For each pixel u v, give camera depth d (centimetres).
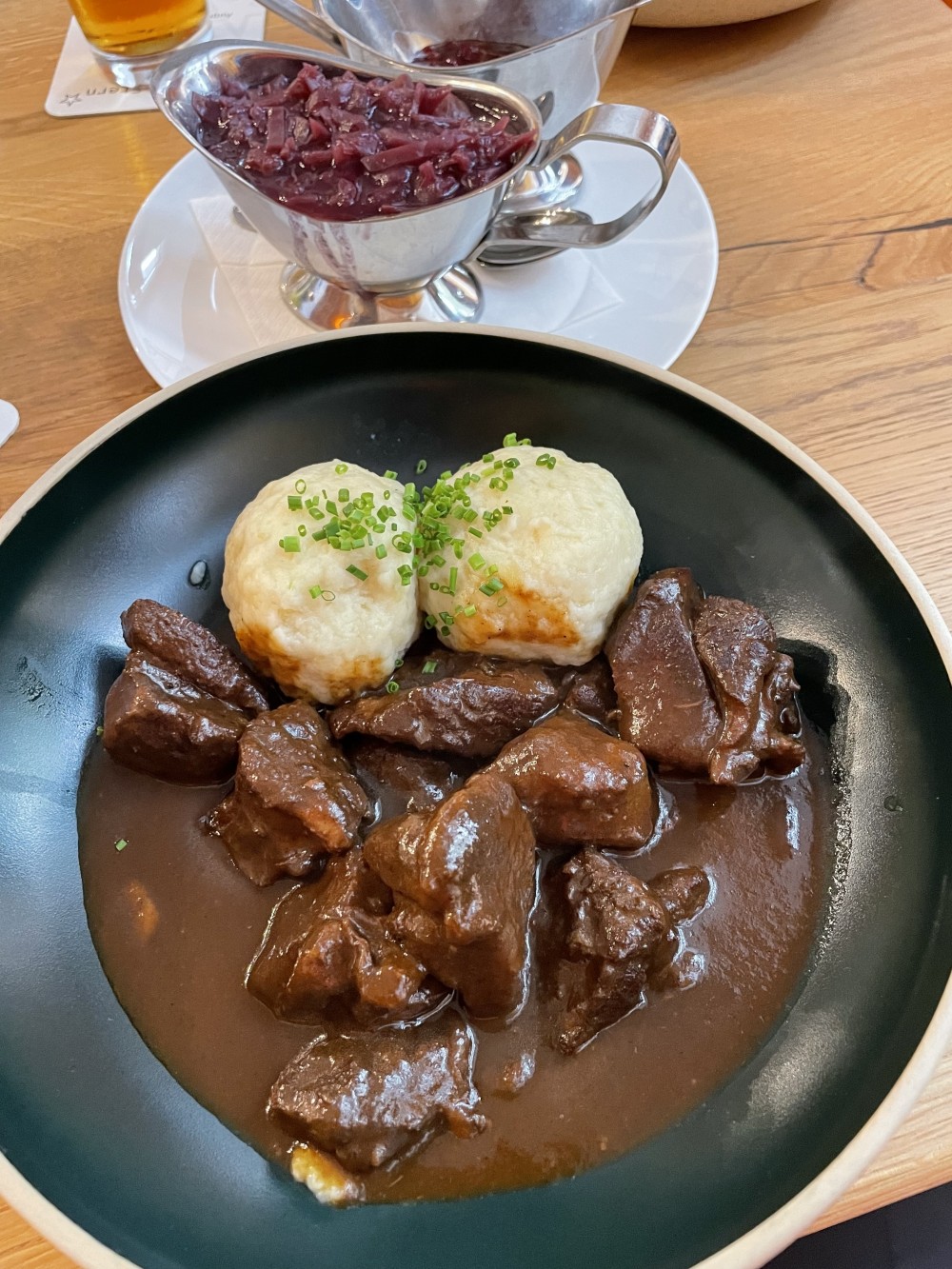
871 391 34
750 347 35
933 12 46
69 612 28
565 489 28
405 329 30
